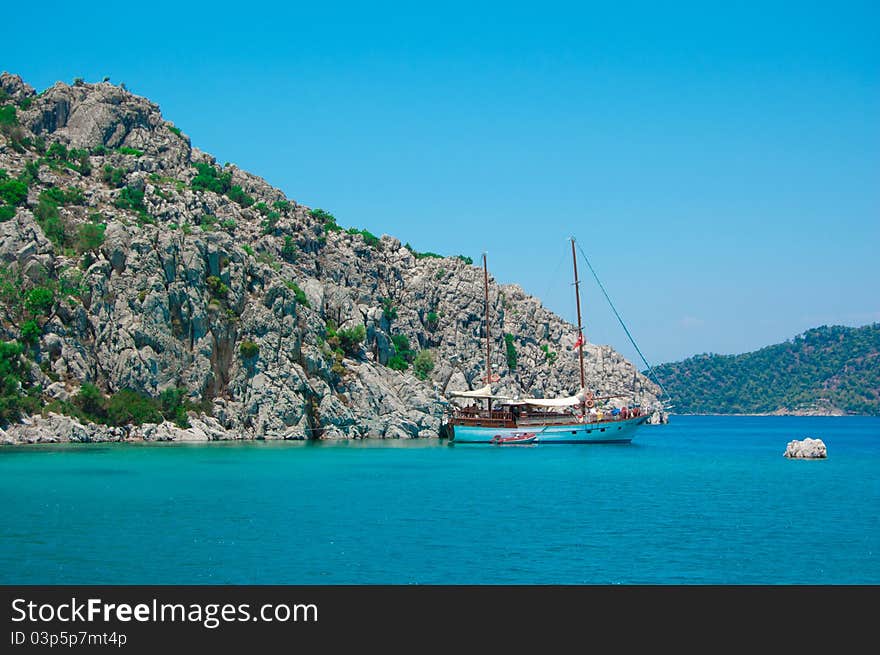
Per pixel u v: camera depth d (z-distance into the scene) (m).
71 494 82.50
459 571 54.97
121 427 148.88
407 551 59.66
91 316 154.88
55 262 156.38
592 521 71.56
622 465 124.75
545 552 59.81
